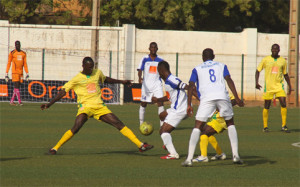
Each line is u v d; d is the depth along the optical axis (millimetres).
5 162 22375
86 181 18719
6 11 84500
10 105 53000
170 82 23312
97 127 36188
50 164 21969
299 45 60594
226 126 22844
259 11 93375
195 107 56688
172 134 33031
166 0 82188
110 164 22156
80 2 86188
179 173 20312
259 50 70125
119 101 58281
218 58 70500
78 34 71750
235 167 21688
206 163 22578
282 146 28328
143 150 24078
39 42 71375
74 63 71938
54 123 38406
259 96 70375
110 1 83250
